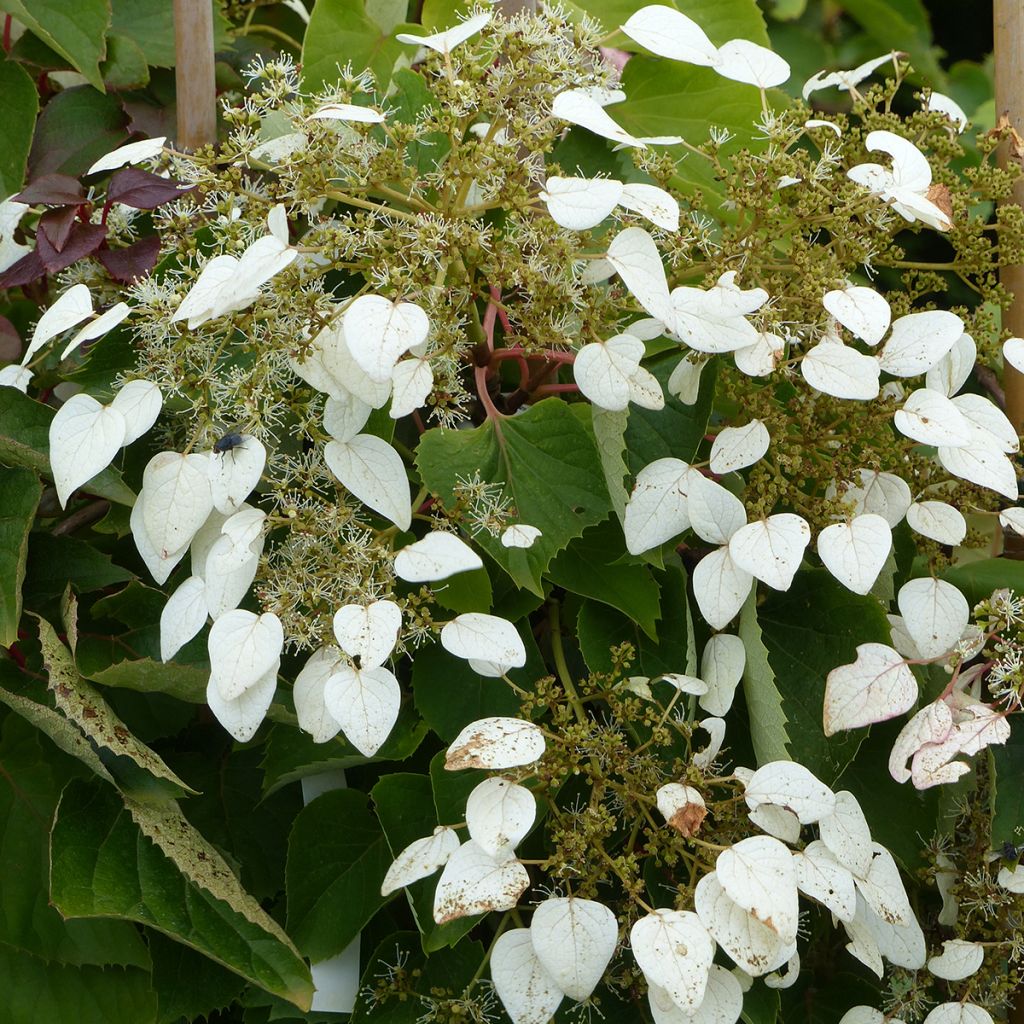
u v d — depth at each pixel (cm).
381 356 69
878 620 78
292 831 77
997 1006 82
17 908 77
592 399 73
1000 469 76
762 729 76
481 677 77
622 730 78
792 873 71
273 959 74
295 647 79
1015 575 84
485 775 76
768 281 77
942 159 83
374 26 88
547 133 74
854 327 74
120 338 79
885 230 79
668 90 89
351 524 75
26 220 86
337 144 73
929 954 80
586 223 71
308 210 74
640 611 77
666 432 79
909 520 78
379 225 77
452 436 76
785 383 82
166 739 82
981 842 80
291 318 72
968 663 82
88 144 89
